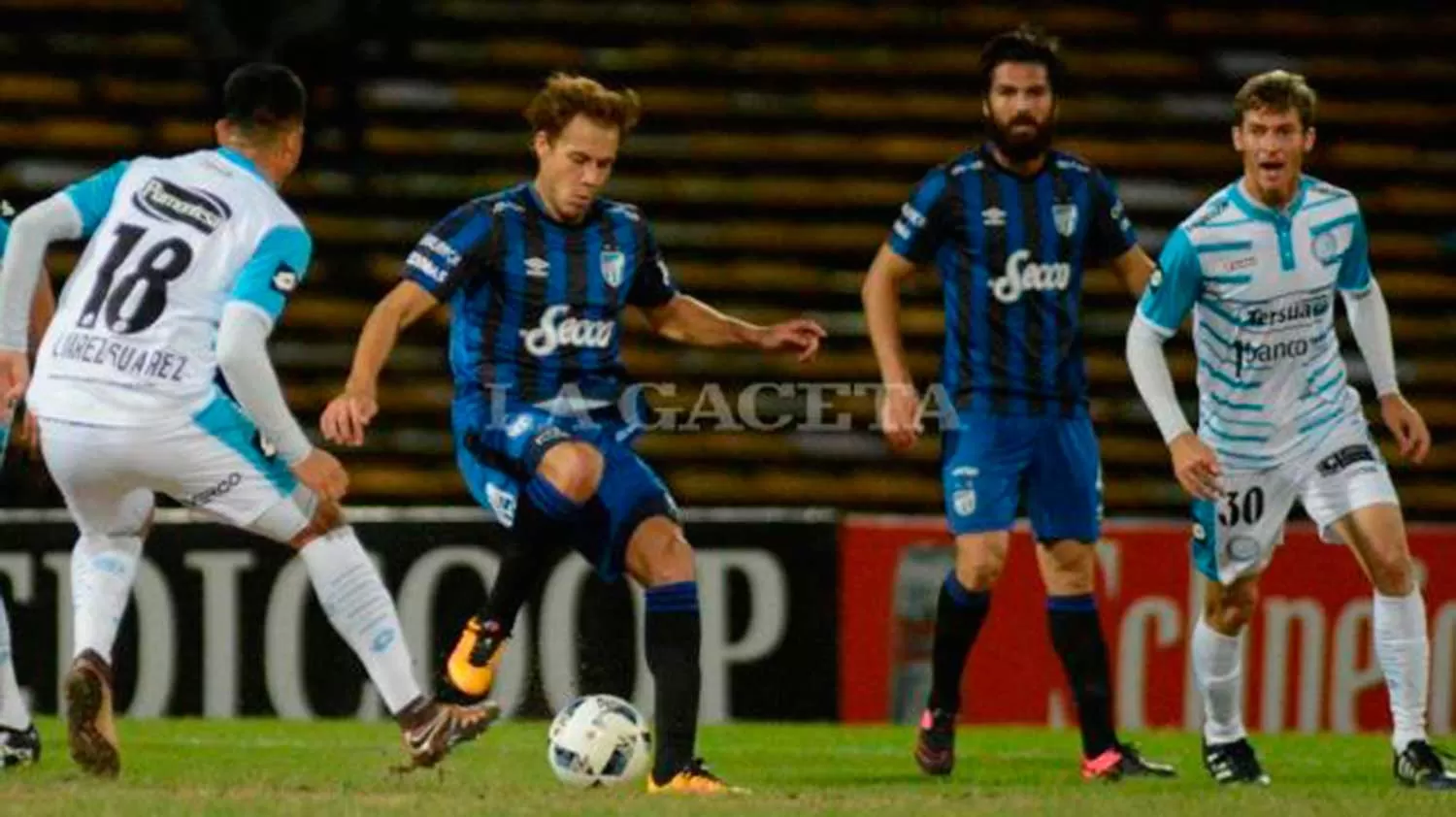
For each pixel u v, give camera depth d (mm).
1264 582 36625
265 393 21000
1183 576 36250
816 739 32312
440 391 46375
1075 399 25594
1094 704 25703
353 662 34250
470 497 45219
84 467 21594
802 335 24891
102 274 21719
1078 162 25688
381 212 48750
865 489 46062
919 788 24094
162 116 49188
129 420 21359
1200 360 25031
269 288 21266
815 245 49156
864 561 35438
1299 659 36594
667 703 22391
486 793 21375
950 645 25938
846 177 50094
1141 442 47125
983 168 25422
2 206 24594
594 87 23266
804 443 46469
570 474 22734
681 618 22656
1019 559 35969
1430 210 51062
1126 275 26062
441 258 23188
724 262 48875
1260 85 23969
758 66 51188
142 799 20125
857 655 35344
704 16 51688
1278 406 24656
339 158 49125
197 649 34219
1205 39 52594
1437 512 47250
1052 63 25219
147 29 50375
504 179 49219
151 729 32031
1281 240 24219
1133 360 24672
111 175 22281
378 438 45688
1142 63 52031
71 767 24781
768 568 35250
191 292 21578
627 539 22906
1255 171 24047
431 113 49688
